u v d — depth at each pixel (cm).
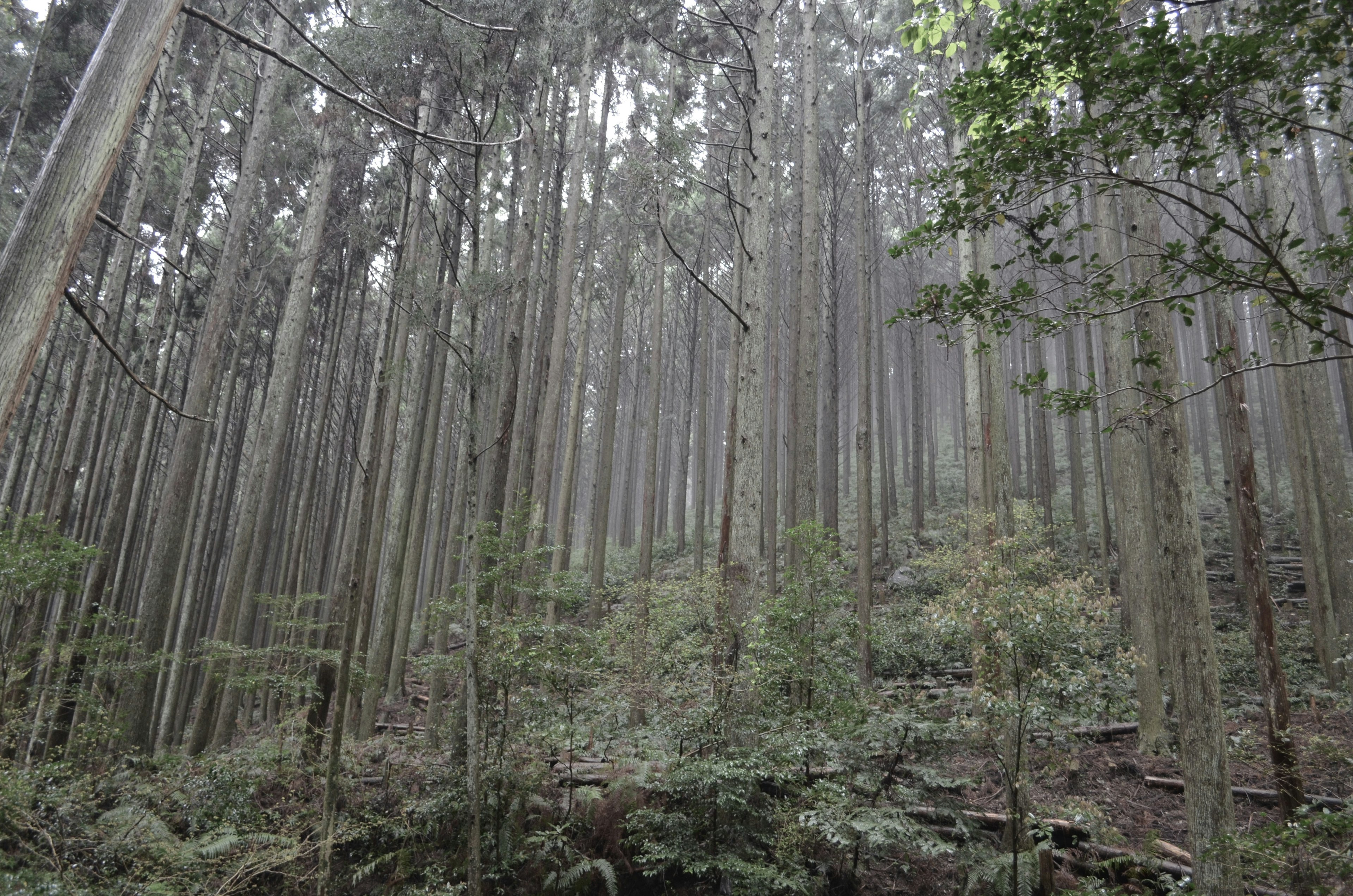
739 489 764
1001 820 645
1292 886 477
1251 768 793
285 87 1448
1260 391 2289
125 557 1597
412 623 1989
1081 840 659
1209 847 477
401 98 832
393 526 1680
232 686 882
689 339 2562
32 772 631
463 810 675
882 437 1841
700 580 1088
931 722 600
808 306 1131
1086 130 330
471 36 736
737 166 1622
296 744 848
